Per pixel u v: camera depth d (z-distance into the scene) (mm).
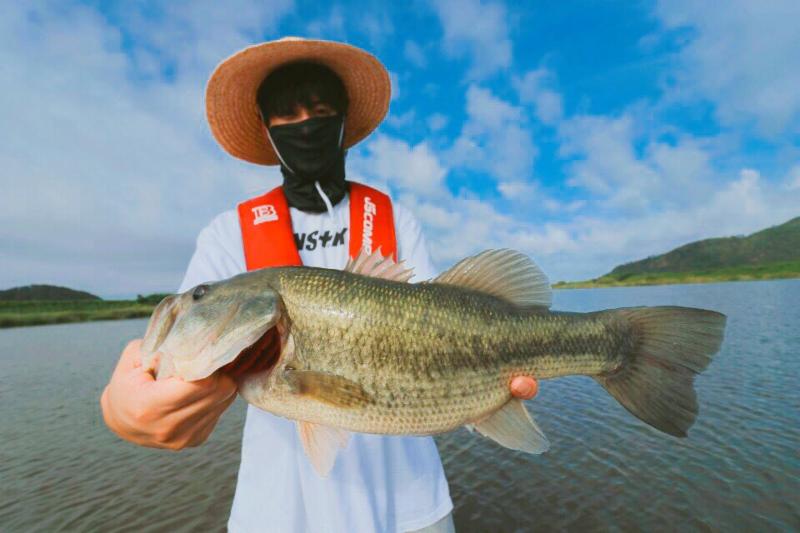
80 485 2637
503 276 681
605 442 2789
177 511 2354
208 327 553
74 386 4863
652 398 695
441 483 740
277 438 678
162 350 559
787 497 2086
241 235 798
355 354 579
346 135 994
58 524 2252
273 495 653
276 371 564
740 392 3535
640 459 2537
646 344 715
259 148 981
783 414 3020
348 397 566
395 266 647
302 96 766
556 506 2172
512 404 655
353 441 681
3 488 2619
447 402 608
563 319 694
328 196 823
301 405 560
